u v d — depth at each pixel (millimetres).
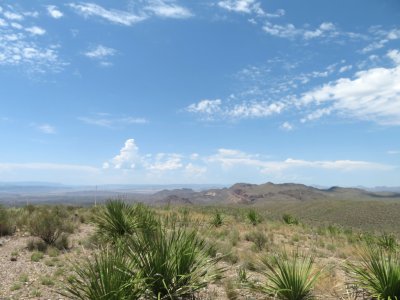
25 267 10117
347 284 7551
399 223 71125
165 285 6242
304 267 7637
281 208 126688
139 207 14438
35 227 13727
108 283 5875
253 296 7535
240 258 11453
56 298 7477
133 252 6984
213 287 8203
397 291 6973
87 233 16312
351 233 25672
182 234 7461
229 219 26406
